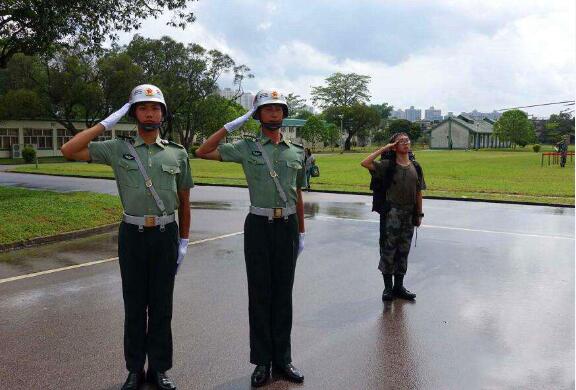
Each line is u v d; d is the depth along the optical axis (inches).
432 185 876.6
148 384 157.5
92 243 367.9
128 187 148.0
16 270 289.0
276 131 160.1
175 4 699.4
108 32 692.7
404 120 4202.8
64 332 197.2
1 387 153.3
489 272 295.6
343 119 3607.3
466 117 4621.1
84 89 1723.7
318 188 805.2
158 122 148.3
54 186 824.3
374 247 365.1
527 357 179.3
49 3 593.6
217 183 869.2
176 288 257.0
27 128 2014.0
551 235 419.2
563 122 4185.5
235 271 291.9
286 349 164.1
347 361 175.3
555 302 239.5
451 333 200.7
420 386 158.1
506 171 1286.9
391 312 225.0
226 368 168.4
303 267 304.7
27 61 1672.0
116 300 236.4
